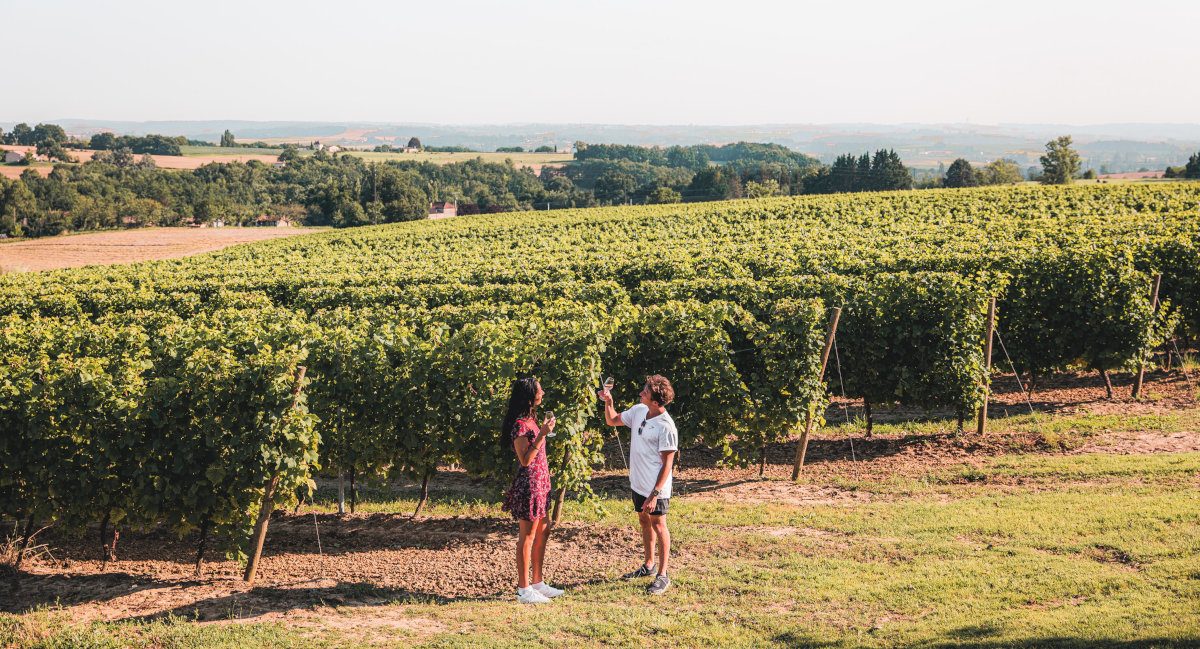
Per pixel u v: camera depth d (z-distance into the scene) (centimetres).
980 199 5203
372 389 974
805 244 2812
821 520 860
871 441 1233
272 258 4016
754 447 1118
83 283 2820
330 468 1005
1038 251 1684
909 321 1251
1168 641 506
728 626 602
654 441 688
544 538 700
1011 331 1501
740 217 5403
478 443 972
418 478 999
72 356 1199
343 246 4950
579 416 914
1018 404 1444
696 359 1108
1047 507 840
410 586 743
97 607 693
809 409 1078
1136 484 910
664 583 686
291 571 800
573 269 2559
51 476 818
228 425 793
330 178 17550
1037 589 625
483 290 2098
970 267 1672
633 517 920
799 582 681
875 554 743
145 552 884
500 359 955
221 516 802
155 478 814
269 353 836
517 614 653
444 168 19775
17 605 701
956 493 948
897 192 6681
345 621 651
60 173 14225
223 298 2297
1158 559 664
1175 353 1738
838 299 1372
